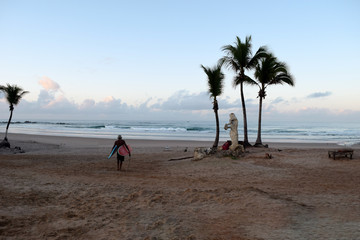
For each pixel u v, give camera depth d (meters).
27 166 11.97
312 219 4.72
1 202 5.98
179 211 5.45
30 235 4.21
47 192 7.12
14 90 21.20
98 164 13.05
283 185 8.23
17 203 5.99
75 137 35.41
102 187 7.80
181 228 4.43
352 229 4.16
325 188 7.71
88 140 31.22
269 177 9.60
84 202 6.18
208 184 8.42
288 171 10.72
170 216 5.11
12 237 4.09
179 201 6.23
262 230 4.23
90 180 8.95
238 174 10.19
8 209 5.50
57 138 33.44
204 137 40.22
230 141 14.90
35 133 45.31
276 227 4.35
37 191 7.17
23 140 29.70
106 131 54.62
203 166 11.87
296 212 5.11
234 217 4.95
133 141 30.92
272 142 30.72
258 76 20.27
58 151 19.83
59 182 8.48
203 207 5.70
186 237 4.04
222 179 9.31
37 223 4.78
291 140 35.22
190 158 14.80
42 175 9.70
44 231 4.39
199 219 4.91
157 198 6.45
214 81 16.88
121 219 4.99
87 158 15.48
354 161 12.68
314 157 14.11
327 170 10.81
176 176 9.95
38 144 25.27
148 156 16.59
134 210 5.57
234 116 14.66
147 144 27.58
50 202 6.20
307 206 5.60
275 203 5.71
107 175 10.02
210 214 5.20
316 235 3.94
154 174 10.42
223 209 5.49
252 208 5.45
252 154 15.08
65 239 4.07
